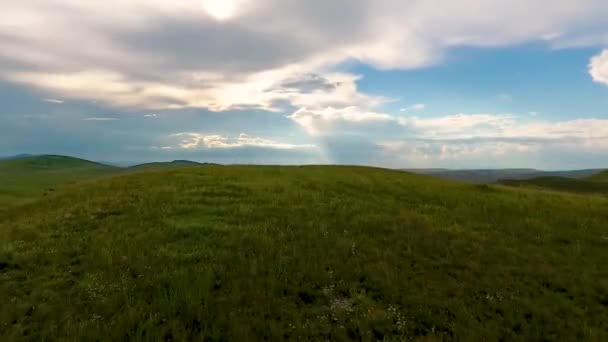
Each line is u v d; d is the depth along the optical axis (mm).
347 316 11172
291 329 10312
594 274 14719
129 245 16031
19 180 75750
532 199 29875
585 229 21141
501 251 16938
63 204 25266
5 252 15008
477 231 20359
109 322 10227
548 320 11336
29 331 9969
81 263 14297
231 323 10250
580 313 11758
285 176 36938
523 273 14641
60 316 10516
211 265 14016
